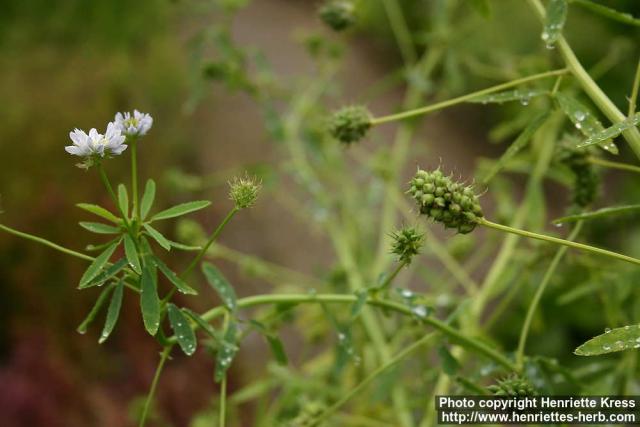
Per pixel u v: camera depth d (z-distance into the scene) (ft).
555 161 1.57
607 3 2.80
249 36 4.52
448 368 1.40
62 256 3.01
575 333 2.35
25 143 3.39
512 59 2.01
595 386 1.50
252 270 1.95
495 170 1.32
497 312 1.61
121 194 1.27
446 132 3.80
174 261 2.87
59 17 4.20
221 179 3.23
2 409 2.58
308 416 1.53
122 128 1.26
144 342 2.75
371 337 1.68
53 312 2.90
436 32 2.07
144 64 4.00
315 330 1.87
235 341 1.38
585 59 2.93
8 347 2.96
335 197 2.12
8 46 4.07
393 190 1.94
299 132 2.15
